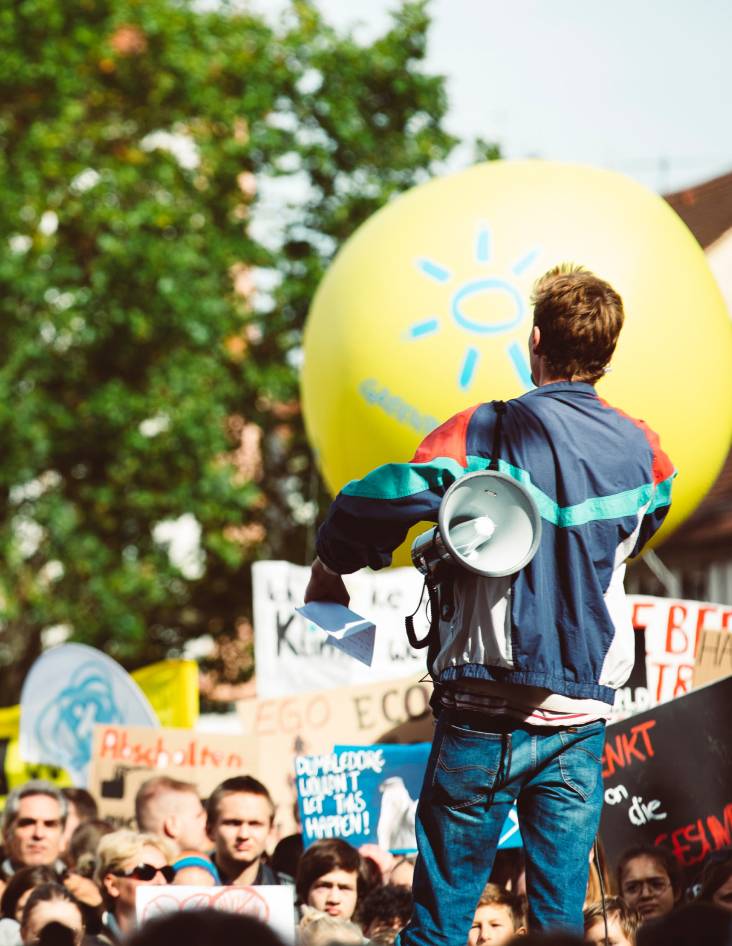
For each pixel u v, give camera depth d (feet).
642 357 45.14
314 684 56.29
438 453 22.65
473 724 22.43
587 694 22.25
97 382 129.49
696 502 49.73
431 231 47.52
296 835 49.03
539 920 22.31
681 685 49.49
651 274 45.96
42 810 50.52
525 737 22.35
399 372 46.65
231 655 142.00
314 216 139.03
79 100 133.28
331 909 39.96
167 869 40.11
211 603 139.85
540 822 22.59
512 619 21.91
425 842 22.81
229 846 42.98
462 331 45.68
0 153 127.75
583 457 22.77
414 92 140.26
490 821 22.49
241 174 138.10
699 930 17.10
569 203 46.75
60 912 37.14
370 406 47.47
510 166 49.16
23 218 127.44
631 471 23.11
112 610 124.47
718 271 116.16
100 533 131.34
